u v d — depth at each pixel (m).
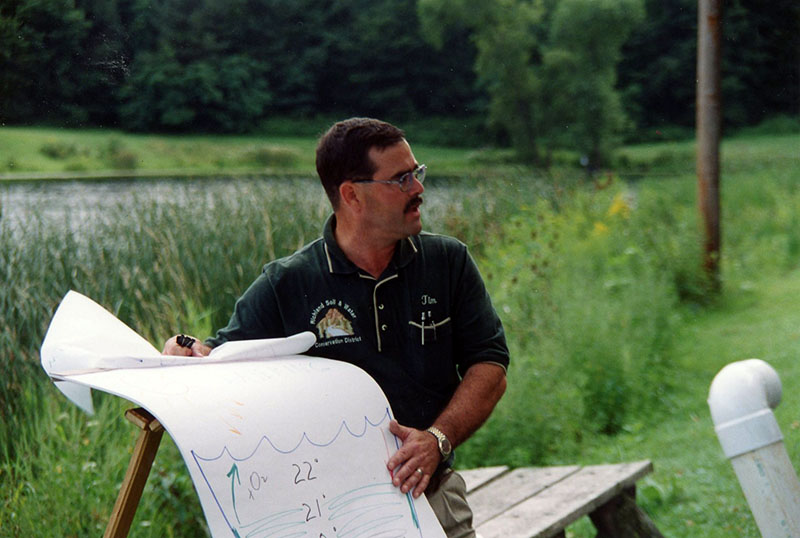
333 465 1.89
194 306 5.38
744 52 45.66
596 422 5.31
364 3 53.84
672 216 10.20
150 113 46.31
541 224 8.77
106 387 1.76
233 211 6.81
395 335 2.21
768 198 12.96
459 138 50.38
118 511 1.87
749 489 2.24
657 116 49.53
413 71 52.81
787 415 4.85
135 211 7.04
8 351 4.51
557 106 44.53
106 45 23.64
